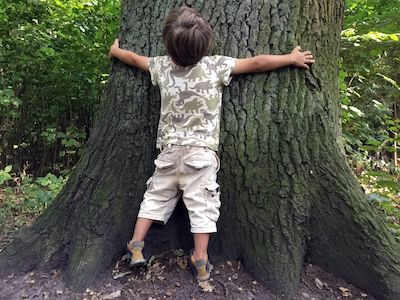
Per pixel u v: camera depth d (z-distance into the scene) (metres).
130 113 2.43
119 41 2.55
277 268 2.20
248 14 2.33
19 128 5.89
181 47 2.01
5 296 2.19
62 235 2.44
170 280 2.22
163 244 2.42
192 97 2.11
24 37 5.27
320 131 2.34
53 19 5.62
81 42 5.43
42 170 6.00
